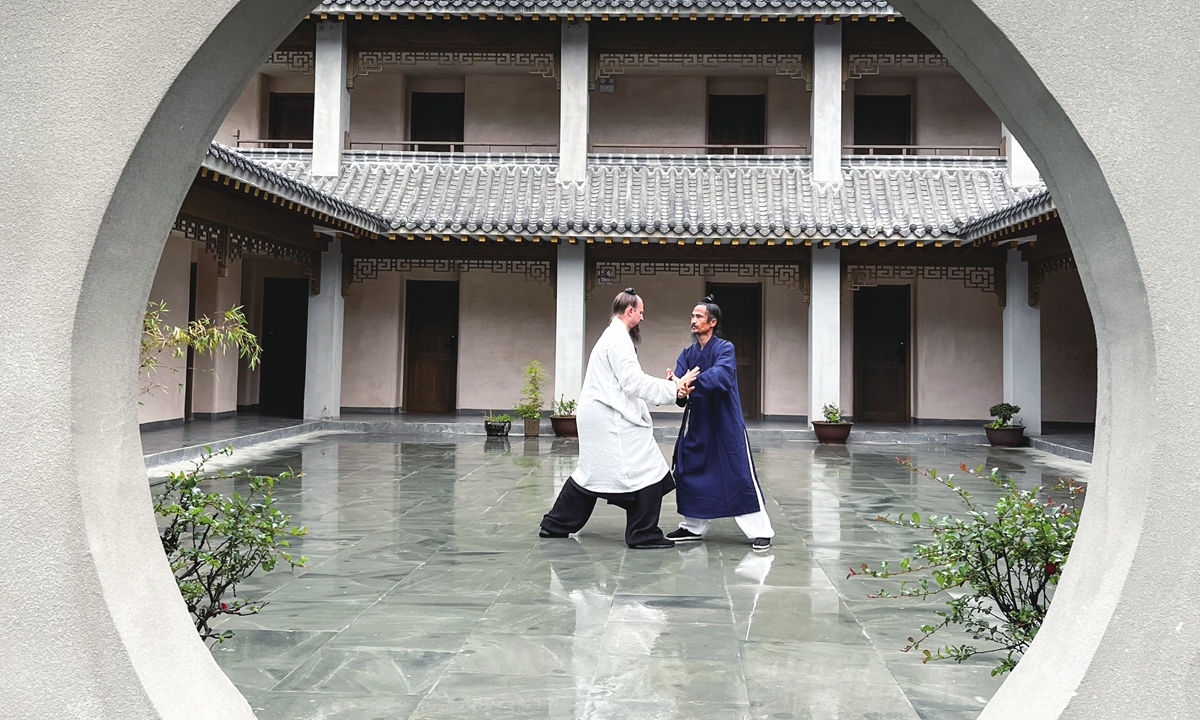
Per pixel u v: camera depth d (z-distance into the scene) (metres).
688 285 16.66
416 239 14.35
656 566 5.34
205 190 10.45
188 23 2.23
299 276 16.47
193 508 2.92
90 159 2.22
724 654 3.71
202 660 2.38
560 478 9.20
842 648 3.80
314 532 6.34
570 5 13.89
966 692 3.28
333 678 3.41
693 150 16.88
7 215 2.21
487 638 3.92
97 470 2.28
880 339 16.55
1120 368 2.29
